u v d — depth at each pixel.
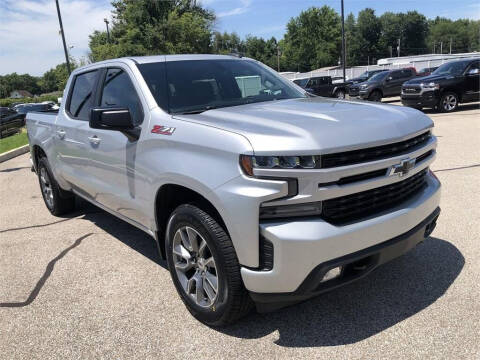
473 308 3.01
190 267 3.08
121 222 5.48
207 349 2.79
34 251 4.67
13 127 27.72
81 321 3.23
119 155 3.63
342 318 3.01
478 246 3.96
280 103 3.53
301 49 98.75
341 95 27.72
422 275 3.51
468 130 10.57
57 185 5.55
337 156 2.49
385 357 2.59
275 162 2.42
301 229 2.44
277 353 2.70
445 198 5.37
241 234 2.53
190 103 3.50
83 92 4.60
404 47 125.06
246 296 2.73
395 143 2.75
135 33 42.84
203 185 2.67
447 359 2.53
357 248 2.57
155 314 3.25
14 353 2.90
